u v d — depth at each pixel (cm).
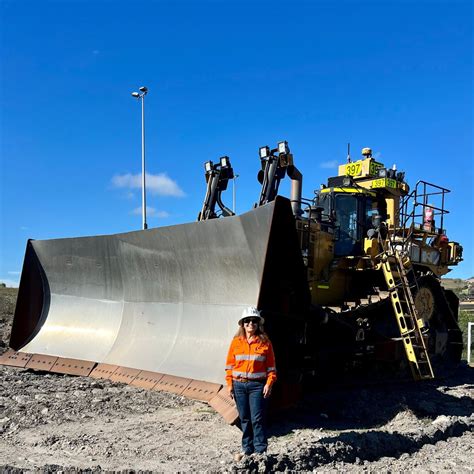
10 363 985
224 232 734
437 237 1169
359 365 955
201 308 807
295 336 724
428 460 565
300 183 941
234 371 531
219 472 475
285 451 528
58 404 729
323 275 965
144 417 694
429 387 995
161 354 822
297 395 712
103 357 900
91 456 531
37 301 1050
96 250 958
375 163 1088
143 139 2138
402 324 957
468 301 3008
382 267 973
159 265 859
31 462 509
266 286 695
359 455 561
